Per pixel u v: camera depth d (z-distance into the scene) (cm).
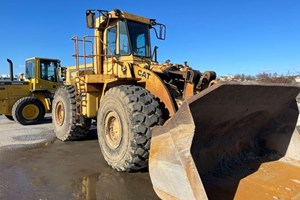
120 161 397
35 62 1017
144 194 333
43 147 583
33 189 353
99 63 571
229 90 269
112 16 533
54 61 1071
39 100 1004
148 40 557
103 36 571
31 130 820
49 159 490
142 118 373
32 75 1034
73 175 403
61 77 1021
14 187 361
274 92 312
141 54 541
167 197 258
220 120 309
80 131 622
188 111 246
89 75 509
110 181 376
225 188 284
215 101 274
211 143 326
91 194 336
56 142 632
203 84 414
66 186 362
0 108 990
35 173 414
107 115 430
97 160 479
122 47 532
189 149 239
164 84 409
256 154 363
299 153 344
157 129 272
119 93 404
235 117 320
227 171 322
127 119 384
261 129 373
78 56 569
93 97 541
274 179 303
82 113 570
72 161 475
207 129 309
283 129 362
